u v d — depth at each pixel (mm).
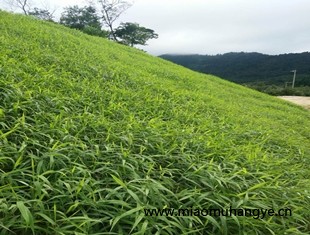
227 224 1990
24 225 1646
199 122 4383
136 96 4879
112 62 7574
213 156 2967
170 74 9289
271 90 34625
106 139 2826
